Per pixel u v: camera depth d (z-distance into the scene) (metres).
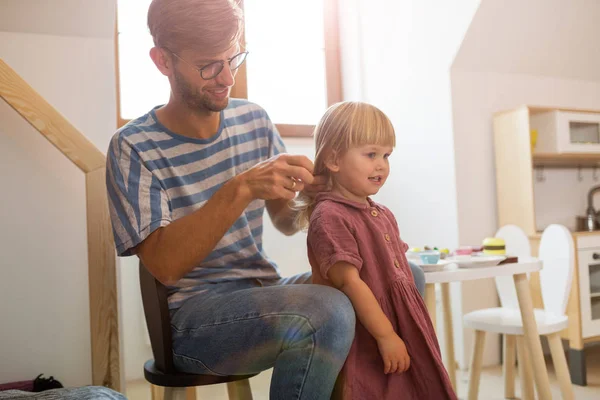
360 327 1.10
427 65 2.76
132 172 1.10
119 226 1.06
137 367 2.41
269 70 3.02
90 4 1.86
